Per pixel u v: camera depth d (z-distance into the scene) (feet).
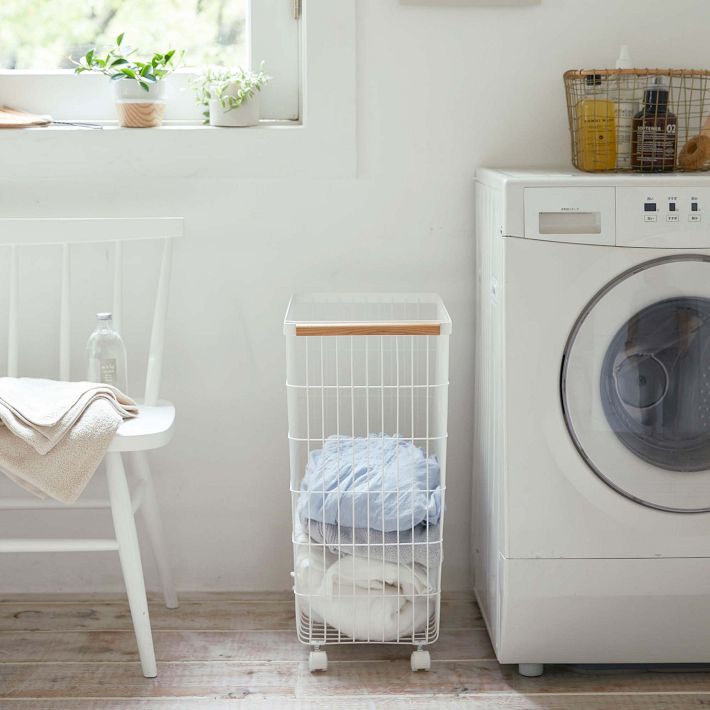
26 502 6.27
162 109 6.84
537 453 5.64
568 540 5.72
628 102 6.12
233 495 7.27
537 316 5.51
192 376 7.12
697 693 5.90
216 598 7.21
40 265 6.96
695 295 5.50
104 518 7.25
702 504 5.68
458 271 7.01
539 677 6.08
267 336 7.08
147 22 7.24
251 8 7.09
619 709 5.73
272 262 6.98
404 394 7.13
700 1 6.78
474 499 7.06
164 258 6.48
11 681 6.02
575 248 5.44
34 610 6.99
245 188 6.88
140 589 5.94
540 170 6.47
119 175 6.77
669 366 5.59
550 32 6.77
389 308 7.02
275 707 5.75
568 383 5.57
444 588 7.29
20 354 7.07
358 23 6.70
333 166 6.82
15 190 6.80
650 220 5.43
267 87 7.19
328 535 6.05
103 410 5.75
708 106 6.68
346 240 6.97
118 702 5.80
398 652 6.39
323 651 6.22
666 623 5.86
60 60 7.25
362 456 6.28
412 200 6.93
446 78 6.80
